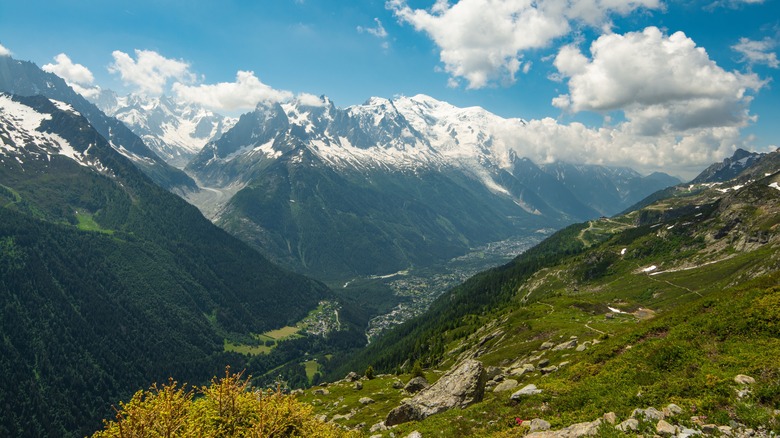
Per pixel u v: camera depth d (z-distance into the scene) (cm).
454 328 19488
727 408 1977
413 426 3484
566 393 2936
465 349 14138
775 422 1747
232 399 2381
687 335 3111
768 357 2389
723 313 3188
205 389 2395
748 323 2920
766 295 3169
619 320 10456
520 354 9069
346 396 8531
